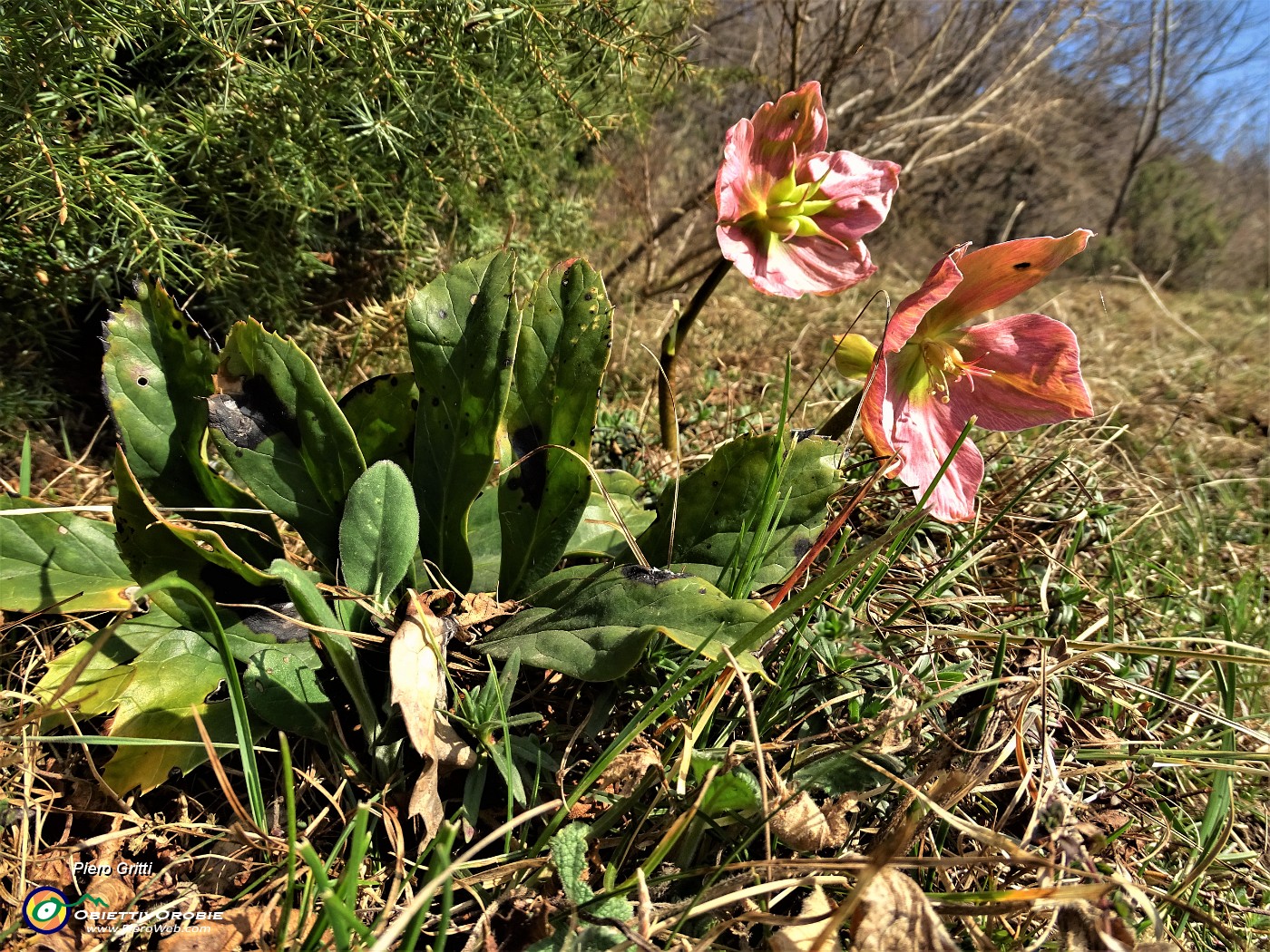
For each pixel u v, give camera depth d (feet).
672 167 3.37
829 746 0.77
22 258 1.11
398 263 1.69
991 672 0.92
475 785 0.72
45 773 0.74
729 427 1.53
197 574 0.78
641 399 1.91
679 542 0.87
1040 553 1.16
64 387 1.36
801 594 0.68
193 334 0.80
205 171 1.24
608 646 0.72
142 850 0.72
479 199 1.67
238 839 0.67
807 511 0.86
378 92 1.23
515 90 1.46
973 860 0.62
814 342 2.46
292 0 1.07
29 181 1.01
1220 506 1.72
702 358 2.15
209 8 1.03
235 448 0.80
